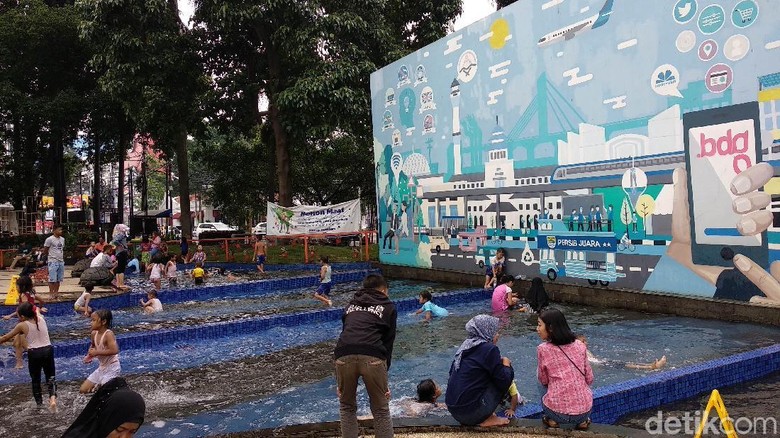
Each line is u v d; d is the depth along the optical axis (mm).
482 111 17297
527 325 11617
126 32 24219
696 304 11312
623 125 12953
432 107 19562
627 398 6207
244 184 35156
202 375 8820
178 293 17078
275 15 24484
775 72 10125
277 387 8070
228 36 26953
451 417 5645
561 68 14508
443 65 18938
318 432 5473
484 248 17469
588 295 13742
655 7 12164
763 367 7410
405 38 29969
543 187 15211
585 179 13953
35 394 7492
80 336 11555
